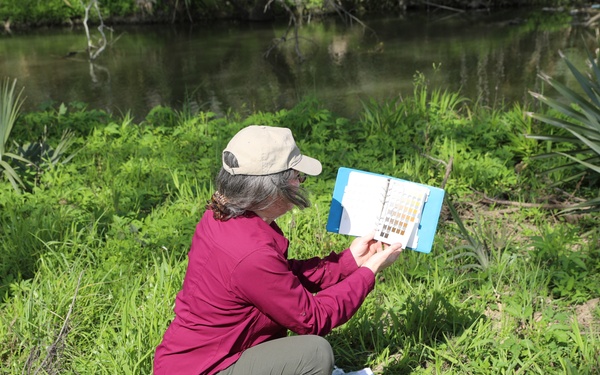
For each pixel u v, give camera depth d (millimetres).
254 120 7602
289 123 7453
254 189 2459
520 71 12633
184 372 2611
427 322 3654
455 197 5551
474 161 6074
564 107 5570
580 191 5633
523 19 19844
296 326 2539
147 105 11273
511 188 5777
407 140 6715
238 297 2502
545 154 5559
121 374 3277
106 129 7492
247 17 21422
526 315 3568
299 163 2543
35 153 6469
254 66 14070
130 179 6156
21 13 20922
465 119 7496
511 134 6609
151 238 4730
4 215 5168
